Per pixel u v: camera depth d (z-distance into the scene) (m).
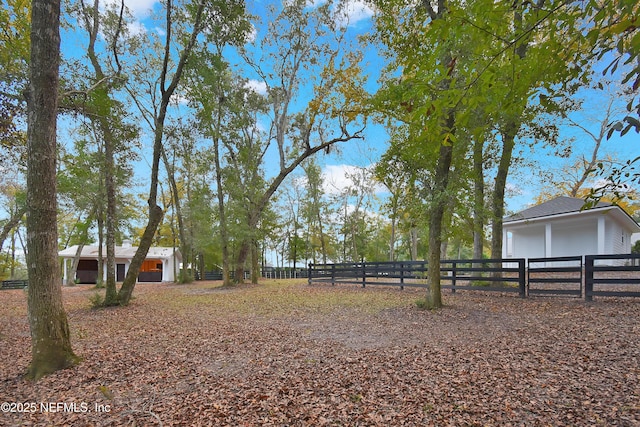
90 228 22.23
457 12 2.46
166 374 4.86
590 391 3.66
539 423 3.14
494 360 4.80
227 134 18.58
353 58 13.78
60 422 3.58
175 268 29.97
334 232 39.72
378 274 14.77
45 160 5.02
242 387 4.31
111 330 7.79
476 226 10.02
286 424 3.37
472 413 3.39
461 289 12.08
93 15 11.66
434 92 3.01
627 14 2.06
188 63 11.37
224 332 7.32
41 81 4.97
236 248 24.72
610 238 17.08
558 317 7.13
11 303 13.71
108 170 11.50
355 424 3.31
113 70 12.45
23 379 4.77
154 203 12.18
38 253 5.01
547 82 2.88
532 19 2.47
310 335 6.86
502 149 11.63
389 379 4.34
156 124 11.67
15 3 7.26
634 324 6.06
